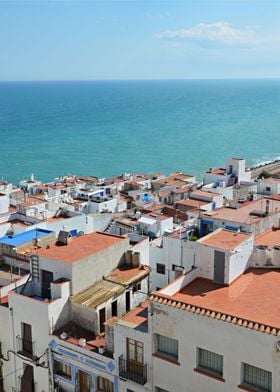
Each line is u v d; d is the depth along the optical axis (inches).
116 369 1642.5
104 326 1801.2
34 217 2928.2
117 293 1882.4
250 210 2566.4
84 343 1729.8
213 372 1461.6
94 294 1872.5
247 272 1792.6
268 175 6501.0
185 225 3009.4
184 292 1656.0
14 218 2920.8
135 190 5196.9
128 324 1631.4
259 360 1355.8
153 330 1545.3
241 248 1744.6
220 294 1621.6
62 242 2070.6
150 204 4306.1
